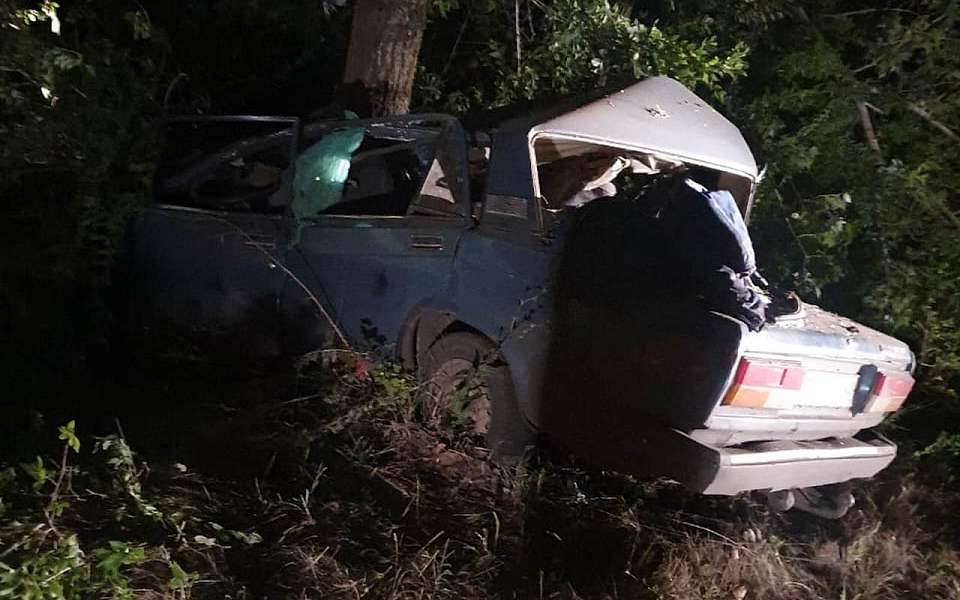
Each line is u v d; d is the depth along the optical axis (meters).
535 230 4.23
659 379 3.85
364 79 6.30
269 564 3.55
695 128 5.12
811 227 6.73
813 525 4.95
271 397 4.86
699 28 7.39
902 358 4.52
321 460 4.32
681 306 3.82
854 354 4.21
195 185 5.46
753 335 3.81
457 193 4.54
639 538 4.20
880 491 5.41
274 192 5.20
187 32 7.43
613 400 3.98
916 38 6.99
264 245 5.05
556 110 4.61
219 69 7.62
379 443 4.52
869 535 4.65
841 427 4.39
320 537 3.76
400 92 6.38
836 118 7.03
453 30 7.39
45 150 5.50
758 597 4.06
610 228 4.04
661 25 7.63
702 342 3.74
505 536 4.03
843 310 6.98
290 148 5.20
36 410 4.51
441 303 4.50
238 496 3.98
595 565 4.03
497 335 4.29
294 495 4.05
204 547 3.50
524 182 4.29
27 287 5.38
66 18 6.09
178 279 5.33
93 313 5.55
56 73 5.49
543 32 7.06
